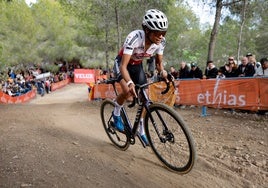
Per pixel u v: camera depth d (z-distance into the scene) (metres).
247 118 5.49
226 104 5.96
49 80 26.59
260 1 12.71
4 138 3.85
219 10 10.05
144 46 2.80
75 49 30.75
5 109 8.22
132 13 15.51
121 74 2.76
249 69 6.39
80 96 22.30
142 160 3.18
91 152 3.35
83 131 4.66
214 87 6.13
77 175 2.65
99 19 16.39
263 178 2.82
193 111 6.72
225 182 2.74
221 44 26.00
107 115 3.81
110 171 2.81
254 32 24.56
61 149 3.39
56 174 2.63
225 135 4.34
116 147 3.66
